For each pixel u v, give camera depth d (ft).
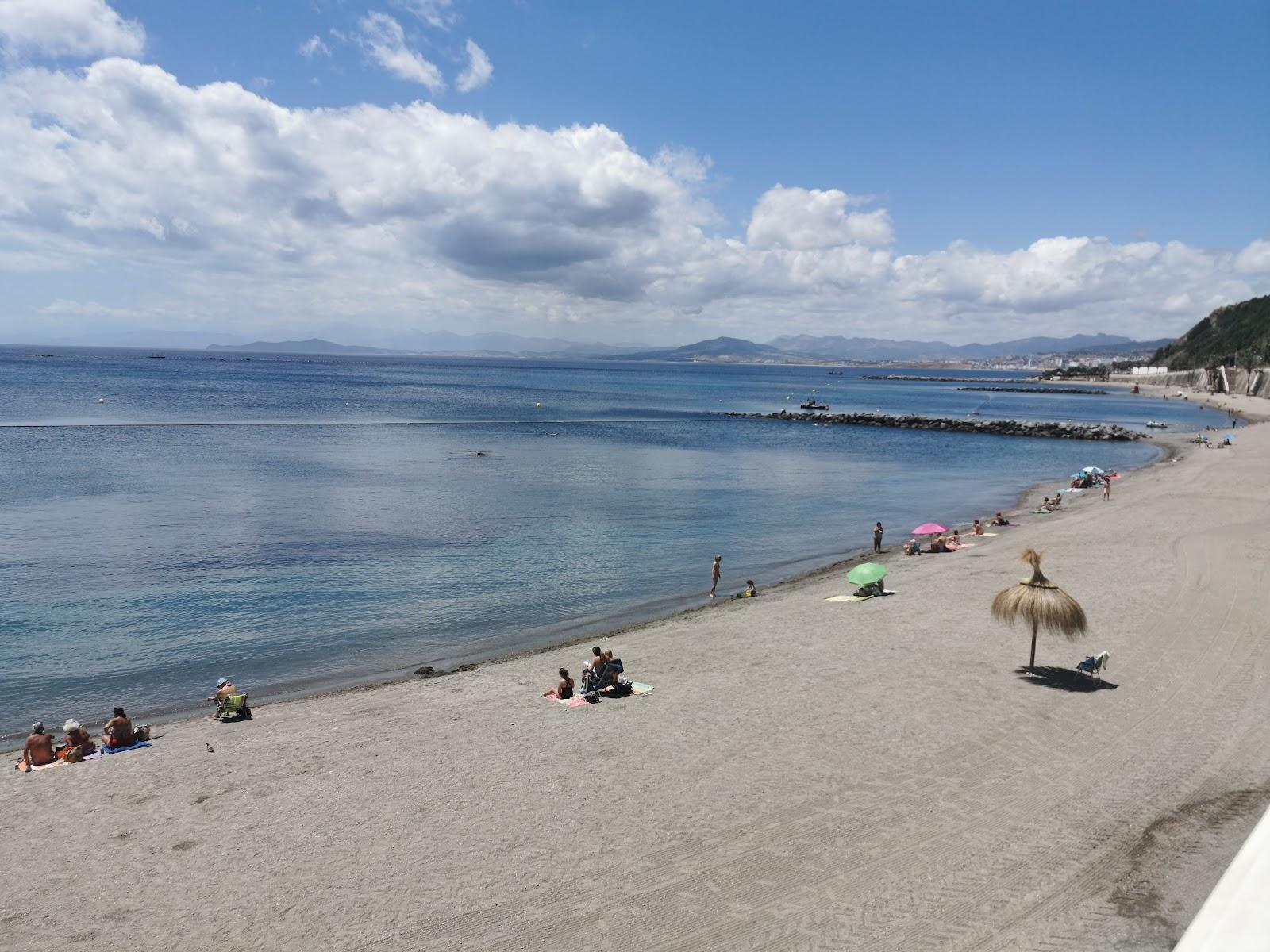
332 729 55.62
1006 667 64.08
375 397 474.08
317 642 78.74
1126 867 36.14
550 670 68.49
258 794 45.83
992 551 111.34
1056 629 59.67
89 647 76.48
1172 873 35.55
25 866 38.96
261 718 58.49
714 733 52.80
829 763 47.67
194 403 377.09
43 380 492.13
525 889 35.99
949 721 53.36
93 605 88.58
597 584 100.73
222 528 127.95
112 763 50.65
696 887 35.83
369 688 65.31
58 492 154.61
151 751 52.54
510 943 32.37
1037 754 48.01
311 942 32.83
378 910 34.76
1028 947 31.19
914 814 41.50
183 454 211.41
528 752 50.75
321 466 199.82
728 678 63.98
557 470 204.64
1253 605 78.79
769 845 39.01
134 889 36.83
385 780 47.32
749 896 35.04
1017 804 42.14
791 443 291.17
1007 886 35.09
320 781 47.44
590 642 76.95
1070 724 52.37
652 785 45.68
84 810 44.42
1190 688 58.34
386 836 40.86
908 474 209.97
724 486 183.11
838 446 282.36
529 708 58.90
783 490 178.91
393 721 56.90
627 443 276.00
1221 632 70.85
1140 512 135.74
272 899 35.76
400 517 140.05
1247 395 547.90
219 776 48.34
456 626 84.07
